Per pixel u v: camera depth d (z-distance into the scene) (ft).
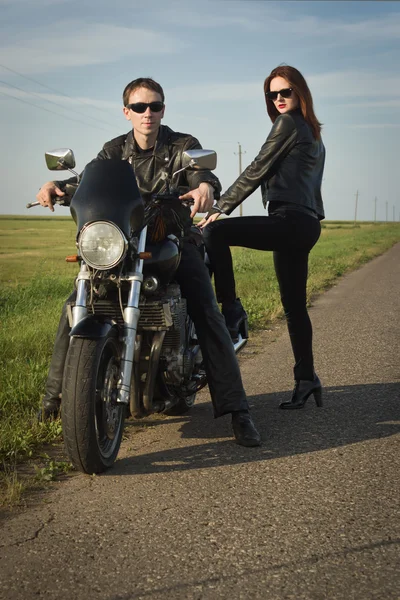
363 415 17.46
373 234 238.27
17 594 8.88
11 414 16.85
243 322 17.56
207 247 16.66
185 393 16.12
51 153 14.48
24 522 11.21
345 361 24.73
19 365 21.94
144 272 13.96
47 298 46.37
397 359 24.75
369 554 9.78
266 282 51.90
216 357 15.06
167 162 15.48
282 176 16.48
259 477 13.08
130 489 12.60
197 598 8.69
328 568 9.40
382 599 8.57
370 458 14.06
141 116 15.24
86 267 13.33
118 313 14.08
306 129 16.46
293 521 11.00
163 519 11.19
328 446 14.93
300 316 17.87
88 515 11.43
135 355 14.02
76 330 12.82
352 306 41.39
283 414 17.76
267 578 9.16
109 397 13.46
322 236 218.18
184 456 14.49
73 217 13.17
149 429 16.76
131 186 13.30
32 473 13.67
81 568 9.55
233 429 15.20
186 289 15.07
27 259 121.19
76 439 12.73
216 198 15.12
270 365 24.36
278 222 16.33
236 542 10.27
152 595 8.79
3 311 38.32
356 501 11.78
